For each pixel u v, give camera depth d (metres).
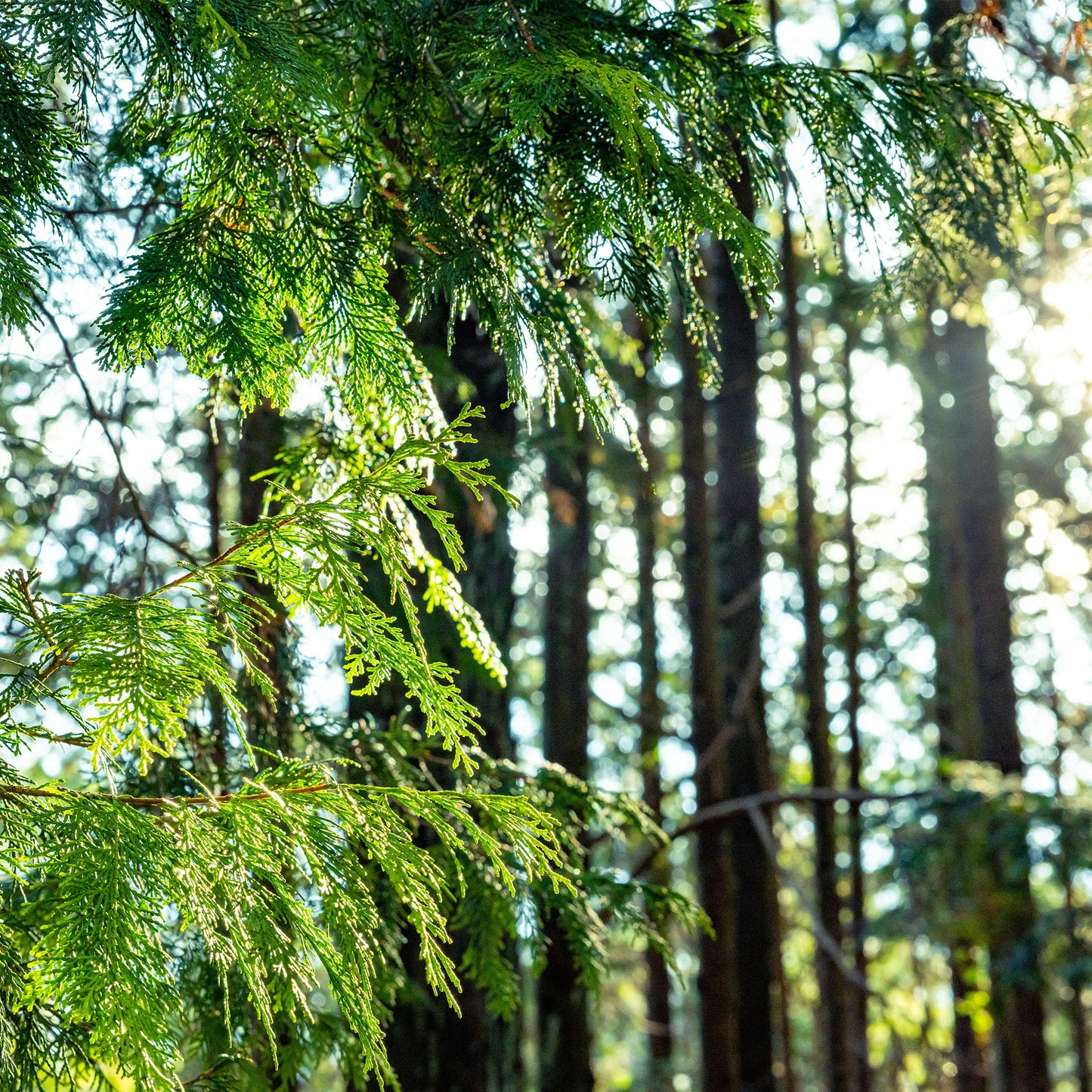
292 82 2.03
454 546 1.97
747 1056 10.21
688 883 19.05
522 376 2.39
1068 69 4.84
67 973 1.46
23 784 1.69
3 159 1.96
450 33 2.44
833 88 2.63
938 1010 16.12
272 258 2.10
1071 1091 21.44
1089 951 9.12
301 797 1.93
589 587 11.62
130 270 1.98
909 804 9.28
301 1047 2.82
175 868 1.66
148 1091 1.43
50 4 1.97
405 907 2.99
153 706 1.62
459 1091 5.20
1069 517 15.28
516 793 3.17
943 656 16.50
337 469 2.82
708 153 2.67
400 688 4.67
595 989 3.03
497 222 2.58
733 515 11.34
